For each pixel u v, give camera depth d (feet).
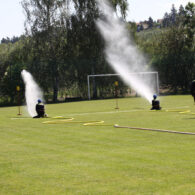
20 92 164.45
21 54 180.55
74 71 173.47
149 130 48.93
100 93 177.47
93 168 27.43
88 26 175.32
